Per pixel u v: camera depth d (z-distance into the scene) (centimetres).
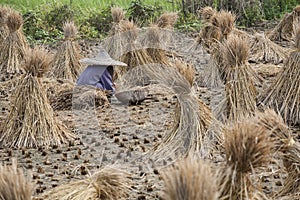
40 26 1573
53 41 1502
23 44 1224
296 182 566
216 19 1178
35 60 778
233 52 805
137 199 594
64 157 723
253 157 468
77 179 659
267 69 1137
